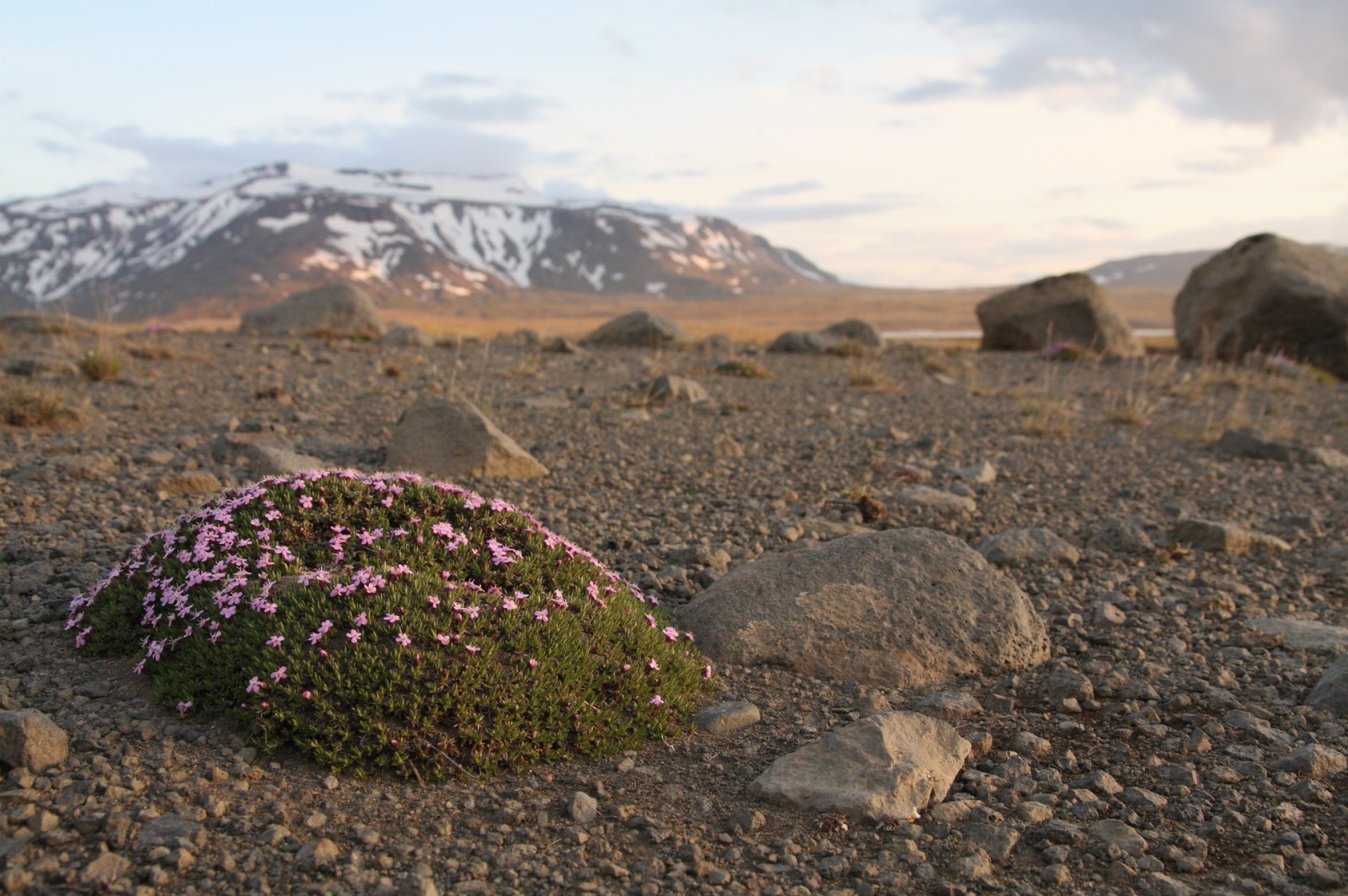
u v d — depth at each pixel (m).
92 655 0.94
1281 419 2.48
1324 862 0.79
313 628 0.88
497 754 0.85
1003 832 0.81
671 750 0.90
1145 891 0.78
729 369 3.13
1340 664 0.97
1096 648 1.06
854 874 0.79
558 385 2.64
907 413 2.40
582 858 0.79
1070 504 1.49
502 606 0.91
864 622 1.02
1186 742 0.91
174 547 0.98
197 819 0.79
